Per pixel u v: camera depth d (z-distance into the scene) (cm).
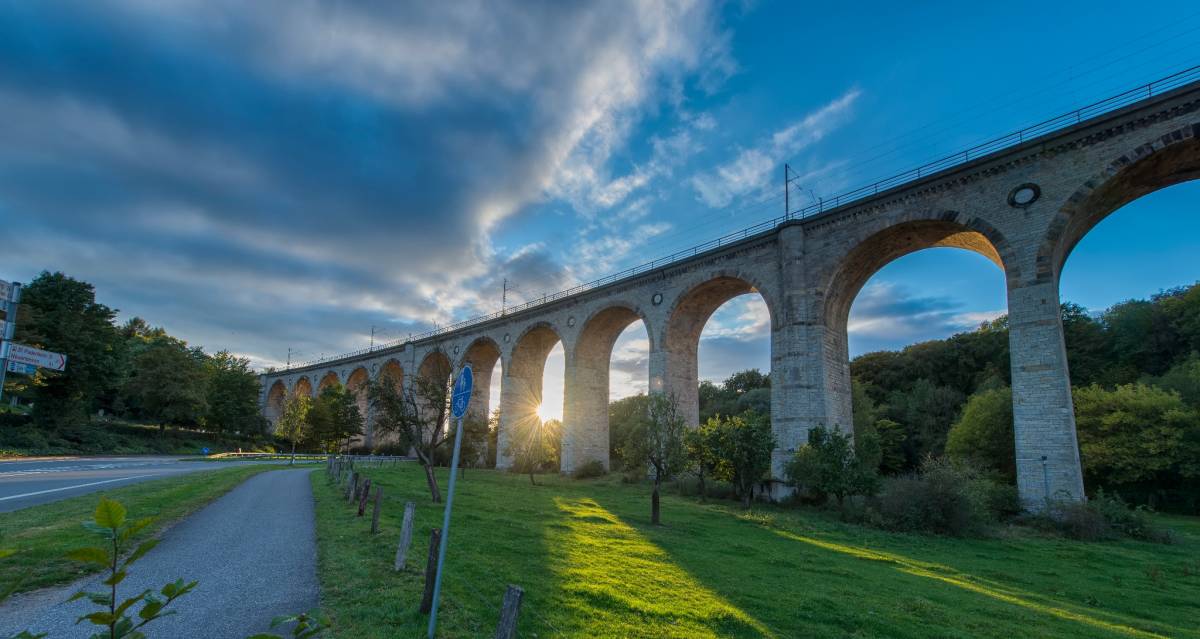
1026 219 2762
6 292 948
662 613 949
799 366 3475
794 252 3628
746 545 1848
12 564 944
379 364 8556
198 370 7238
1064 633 1043
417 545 1255
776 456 3478
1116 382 5353
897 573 1577
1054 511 2433
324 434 7475
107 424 6372
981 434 4369
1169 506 3953
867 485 2758
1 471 2911
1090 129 2617
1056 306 2619
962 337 6862
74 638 694
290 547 1235
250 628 744
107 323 5844
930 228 3241
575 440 5091
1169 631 1166
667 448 2356
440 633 741
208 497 2006
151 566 1039
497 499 2658
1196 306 5328
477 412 6919
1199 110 2348
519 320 5997
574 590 1035
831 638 919
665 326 4466
